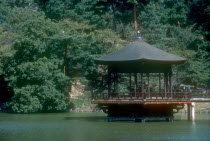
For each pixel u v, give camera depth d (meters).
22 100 76.62
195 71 81.81
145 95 56.12
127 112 57.41
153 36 94.44
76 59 83.62
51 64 77.81
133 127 51.59
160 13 105.94
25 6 112.50
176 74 82.62
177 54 83.88
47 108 80.19
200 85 87.19
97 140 41.38
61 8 96.75
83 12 97.38
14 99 78.31
